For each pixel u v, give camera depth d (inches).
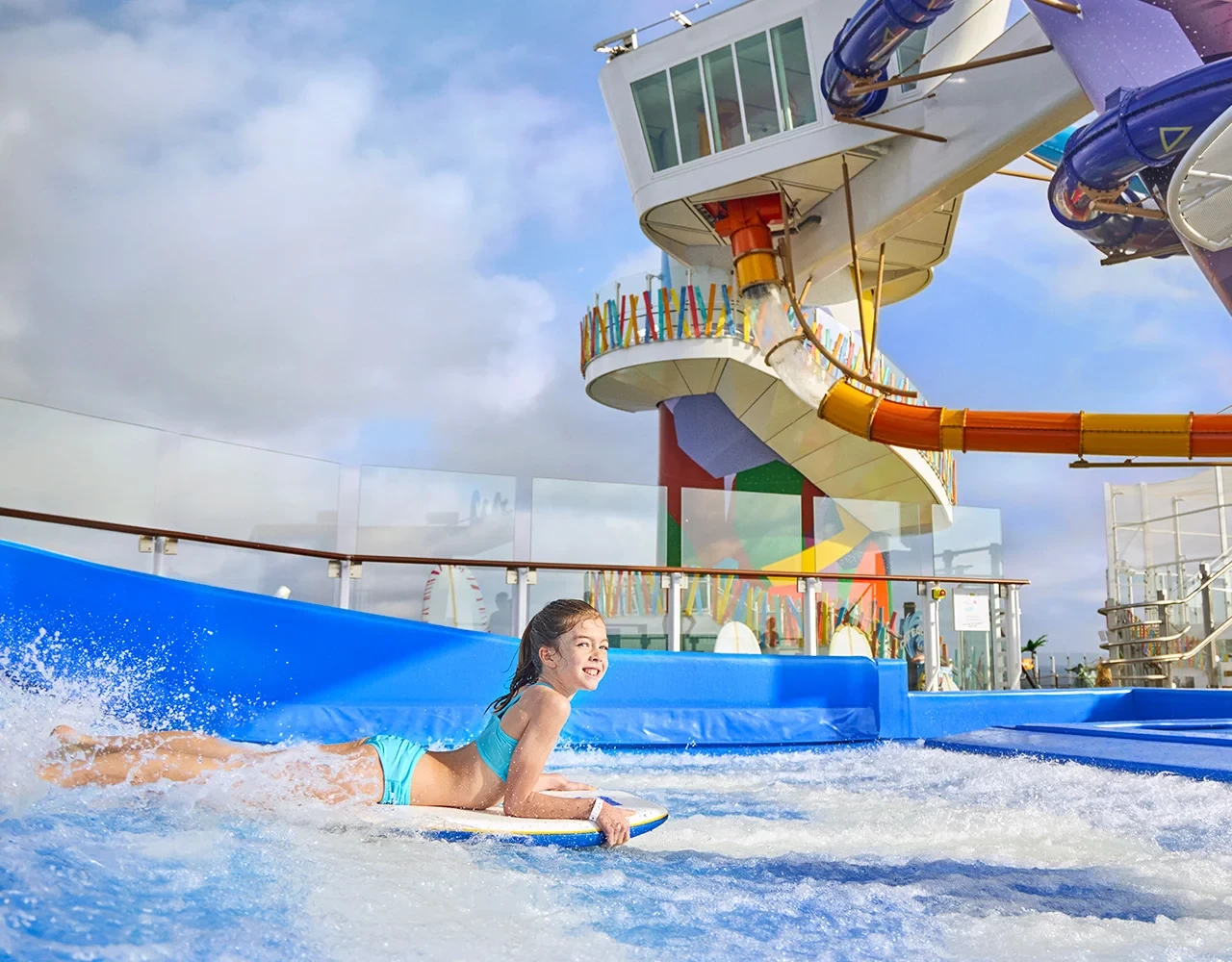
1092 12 433.4
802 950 62.5
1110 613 701.3
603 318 804.0
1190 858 103.3
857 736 266.8
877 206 604.7
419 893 70.6
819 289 810.2
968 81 534.3
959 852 105.7
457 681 208.1
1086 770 191.8
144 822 83.5
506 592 398.0
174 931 52.8
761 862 97.5
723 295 762.8
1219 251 421.1
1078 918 74.3
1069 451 527.5
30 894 56.0
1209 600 576.7
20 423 293.3
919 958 61.5
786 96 608.1
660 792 161.9
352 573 379.9
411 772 107.0
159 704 170.7
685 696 243.0
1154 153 401.4
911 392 571.2
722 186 636.1
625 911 72.0
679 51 639.8
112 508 315.9
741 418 834.8
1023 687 522.6
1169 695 337.1
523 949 58.1
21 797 84.4
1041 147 665.6
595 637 112.2
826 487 858.8
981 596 465.4
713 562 439.2
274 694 185.8
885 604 445.1
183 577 328.2
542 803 107.0
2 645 155.2
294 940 54.4
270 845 81.9
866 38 490.3
